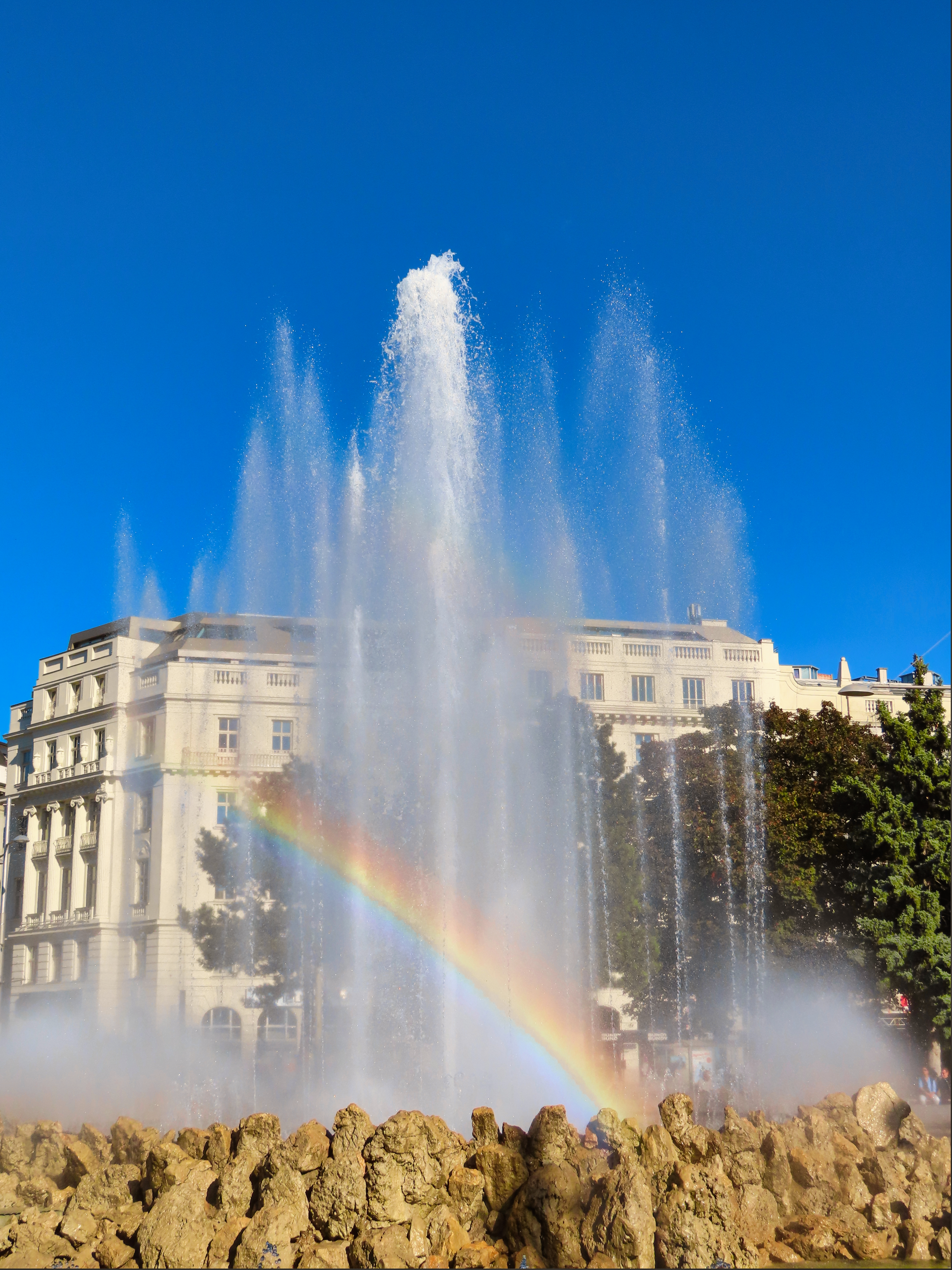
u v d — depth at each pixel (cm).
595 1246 1295
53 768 9306
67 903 8888
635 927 5331
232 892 7250
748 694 7969
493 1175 1398
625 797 5584
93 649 9162
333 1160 1356
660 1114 2302
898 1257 1415
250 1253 1260
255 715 8019
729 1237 1309
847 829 4912
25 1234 1384
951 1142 1695
